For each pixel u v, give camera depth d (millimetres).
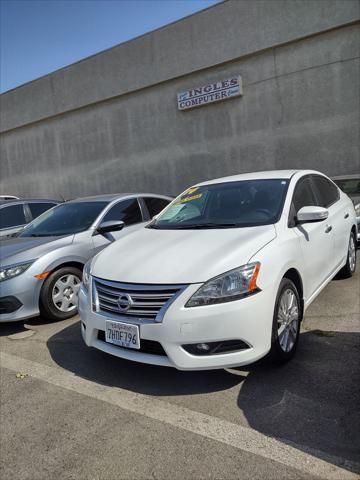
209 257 3059
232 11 12453
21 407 3062
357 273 5656
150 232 4059
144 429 2662
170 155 14742
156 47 14172
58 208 6102
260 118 12656
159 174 15156
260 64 12391
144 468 2305
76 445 2562
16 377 3547
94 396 3133
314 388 2961
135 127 15477
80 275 5020
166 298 2896
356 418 2588
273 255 3135
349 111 11180
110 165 16500
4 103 19484
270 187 4117
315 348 3553
